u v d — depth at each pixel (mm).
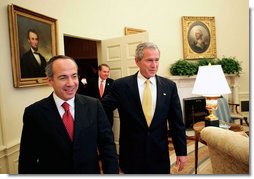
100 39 4234
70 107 1375
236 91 5898
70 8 3568
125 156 1770
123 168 1783
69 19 3547
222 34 6094
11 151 2348
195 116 5531
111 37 4484
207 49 6008
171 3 5734
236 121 5707
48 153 1310
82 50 5695
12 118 2387
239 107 6043
